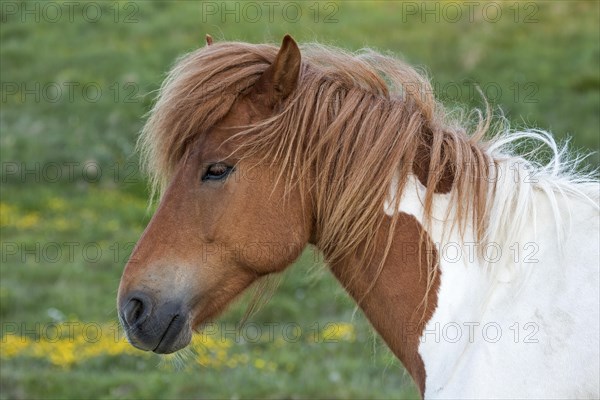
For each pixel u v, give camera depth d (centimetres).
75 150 1820
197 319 436
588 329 370
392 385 946
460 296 406
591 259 385
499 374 379
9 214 1586
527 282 393
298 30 2195
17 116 1970
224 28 2297
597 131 1584
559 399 367
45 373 962
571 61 1961
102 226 1534
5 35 2431
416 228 416
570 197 407
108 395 923
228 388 928
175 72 454
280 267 433
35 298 1232
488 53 2033
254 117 429
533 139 477
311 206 433
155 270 424
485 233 407
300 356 1045
